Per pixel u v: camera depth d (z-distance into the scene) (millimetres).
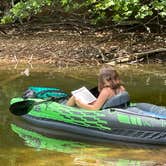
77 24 20672
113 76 8766
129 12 15914
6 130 8812
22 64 15375
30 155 7492
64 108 9016
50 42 17984
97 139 8492
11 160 7234
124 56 16391
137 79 13523
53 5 21812
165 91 11930
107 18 20500
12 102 9688
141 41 18109
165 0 15977
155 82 13086
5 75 13711
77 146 8047
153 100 10953
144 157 7469
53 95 9828
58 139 8430
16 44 17766
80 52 16750
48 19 21453
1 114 9766
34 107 9359
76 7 19750
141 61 16156
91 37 18812
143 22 19938
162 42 17969
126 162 7227
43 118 9211
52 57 16234
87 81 13055
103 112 8633
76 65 15453
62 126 8977
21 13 18984
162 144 8164
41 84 12547
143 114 8406
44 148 7867
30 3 18594
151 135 8219
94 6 19312
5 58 16094
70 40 18328
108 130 8539
